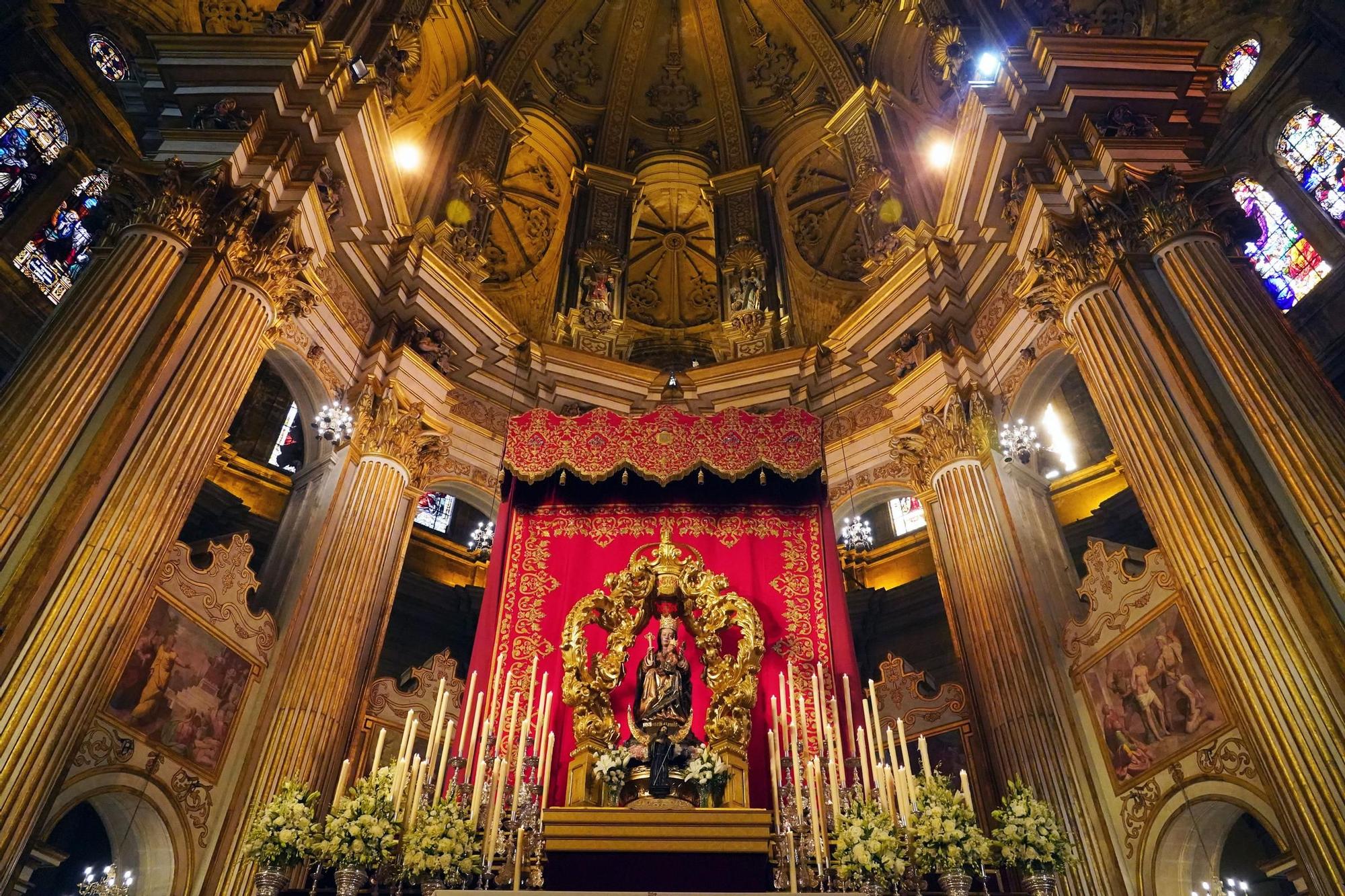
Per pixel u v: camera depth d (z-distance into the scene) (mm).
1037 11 13883
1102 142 11977
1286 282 15898
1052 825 6723
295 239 12062
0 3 16344
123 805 9531
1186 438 9531
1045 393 13664
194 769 10148
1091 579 11531
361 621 12406
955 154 13812
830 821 7504
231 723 10750
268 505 19234
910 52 19188
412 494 14195
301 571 12320
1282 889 13398
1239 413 9242
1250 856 13852
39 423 8820
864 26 20359
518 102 20344
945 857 6426
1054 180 12398
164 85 12805
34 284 16344
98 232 11188
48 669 7980
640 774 8062
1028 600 12289
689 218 22250
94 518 8820
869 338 16438
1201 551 8922
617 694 9391
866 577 20156
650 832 7320
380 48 14539
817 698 8016
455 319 15781
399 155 17156
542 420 10852
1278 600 8188
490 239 19047
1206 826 9570
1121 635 10773
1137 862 9883
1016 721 11438
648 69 22438
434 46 18750
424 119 18188
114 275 10164
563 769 8812
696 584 9625
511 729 8172
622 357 19094
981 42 14453
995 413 14133
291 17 13375
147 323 10125
